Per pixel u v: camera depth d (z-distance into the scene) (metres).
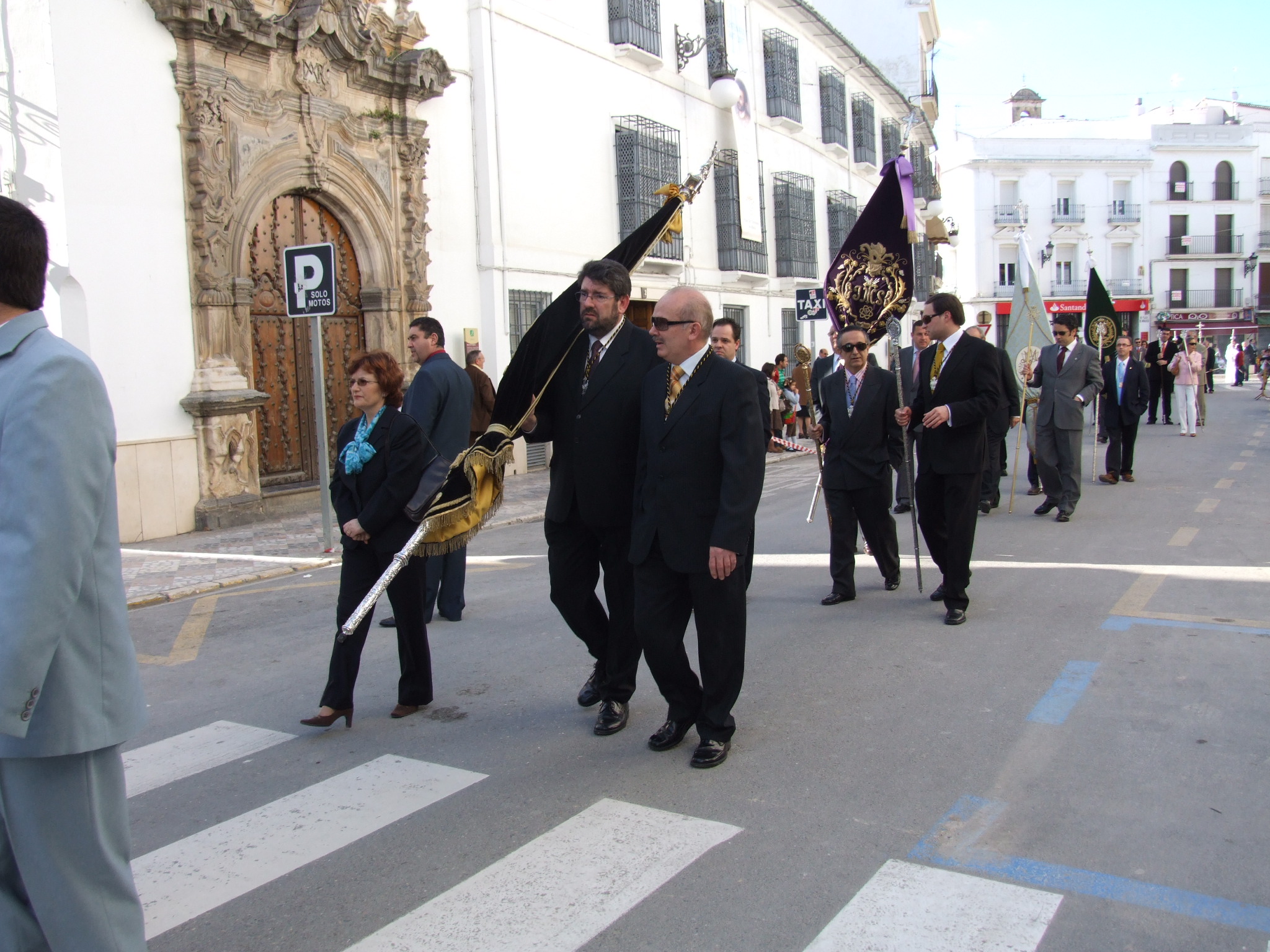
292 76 11.80
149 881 3.33
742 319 23.83
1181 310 52.78
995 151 49.72
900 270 7.96
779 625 6.37
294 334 12.20
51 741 2.21
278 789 4.08
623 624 4.61
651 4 19.20
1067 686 4.94
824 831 3.49
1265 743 4.15
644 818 3.64
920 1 37.44
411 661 4.87
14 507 2.11
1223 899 2.97
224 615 7.27
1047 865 3.21
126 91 10.03
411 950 2.84
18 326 2.24
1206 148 52.09
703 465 4.08
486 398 12.51
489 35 15.08
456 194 14.71
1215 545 8.25
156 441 10.35
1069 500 9.80
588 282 4.45
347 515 4.69
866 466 6.89
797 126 25.95
